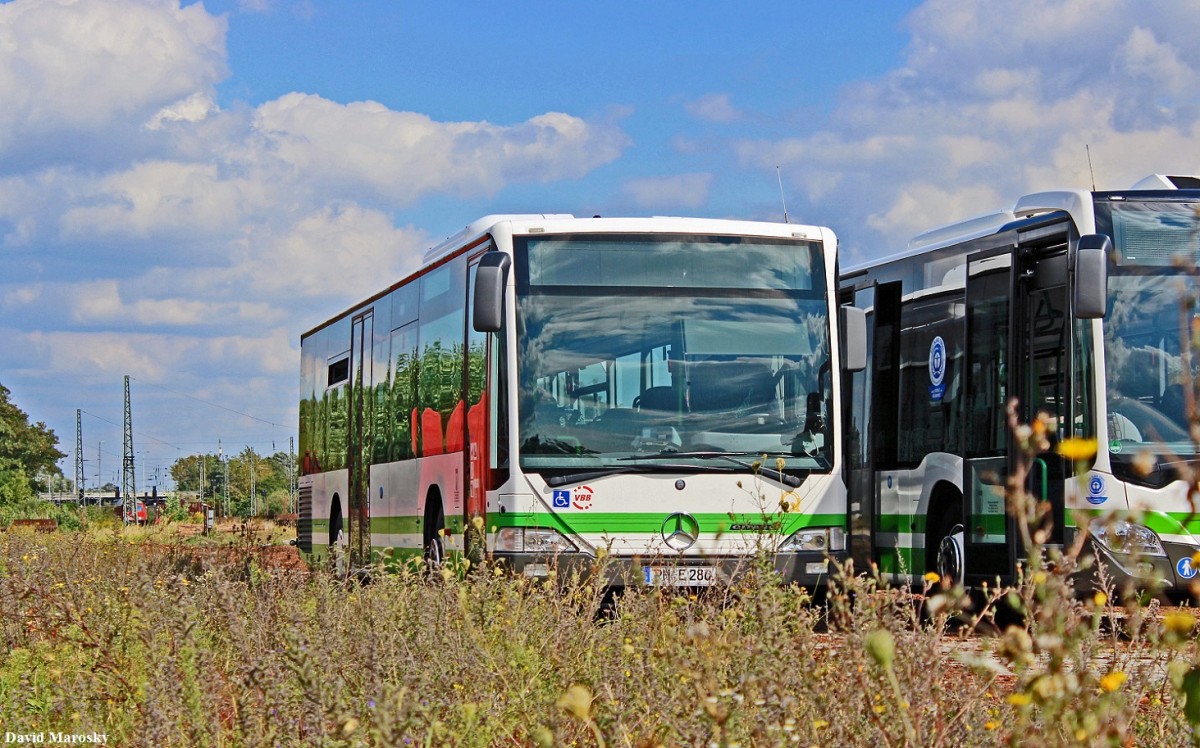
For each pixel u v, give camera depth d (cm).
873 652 350
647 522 1322
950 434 1584
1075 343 1372
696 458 1341
